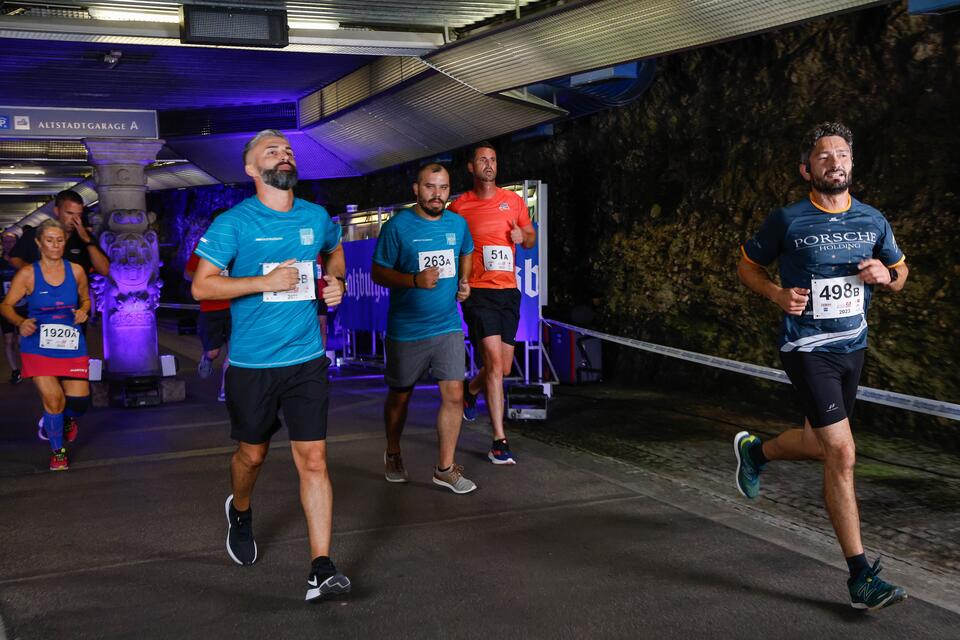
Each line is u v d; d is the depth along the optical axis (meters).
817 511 4.39
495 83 8.14
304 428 3.43
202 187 20.72
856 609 3.16
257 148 3.36
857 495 4.65
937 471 5.12
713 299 8.01
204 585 3.54
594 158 9.77
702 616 3.13
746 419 6.88
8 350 10.71
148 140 9.07
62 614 3.26
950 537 3.94
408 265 4.80
